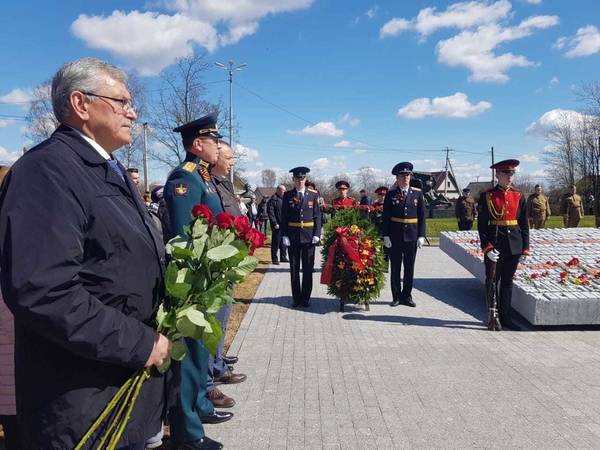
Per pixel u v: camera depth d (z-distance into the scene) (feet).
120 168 7.26
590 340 20.20
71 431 5.99
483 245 21.90
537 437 12.05
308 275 26.58
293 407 13.80
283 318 24.22
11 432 10.22
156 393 6.92
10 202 5.58
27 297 5.31
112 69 6.91
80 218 5.88
